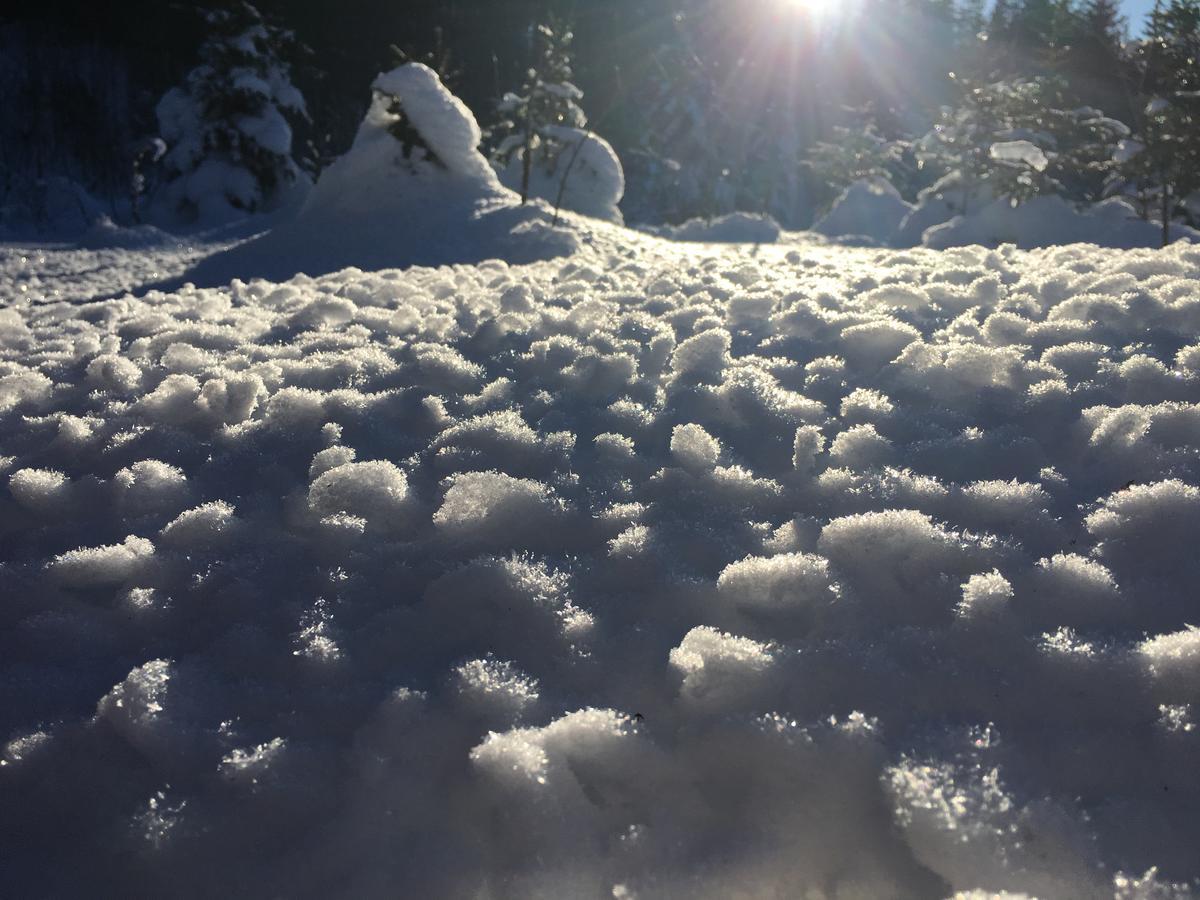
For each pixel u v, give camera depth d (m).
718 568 1.82
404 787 1.37
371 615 1.77
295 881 1.26
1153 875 1.12
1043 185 16.53
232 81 19.08
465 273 5.90
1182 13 12.43
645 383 2.78
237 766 1.40
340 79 27.69
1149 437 2.16
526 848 1.27
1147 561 1.73
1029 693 1.42
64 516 2.28
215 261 11.51
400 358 3.19
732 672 1.48
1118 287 3.33
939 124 19.36
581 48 36.00
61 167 23.34
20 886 1.31
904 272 4.33
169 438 2.61
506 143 15.47
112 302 5.10
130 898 1.28
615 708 1.49
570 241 10.52
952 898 1.15
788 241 19.25
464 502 2.01
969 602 1.58
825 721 1.38
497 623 1.70
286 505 2.19
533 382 2.87
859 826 1.25
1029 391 2.48
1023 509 1.92
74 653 1.76
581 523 2.02
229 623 1.78
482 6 30.39
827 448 2.30
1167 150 12.34
